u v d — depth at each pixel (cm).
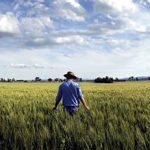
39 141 345
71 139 353
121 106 629
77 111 504
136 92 1426
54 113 482
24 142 342
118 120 427
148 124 400
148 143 325
